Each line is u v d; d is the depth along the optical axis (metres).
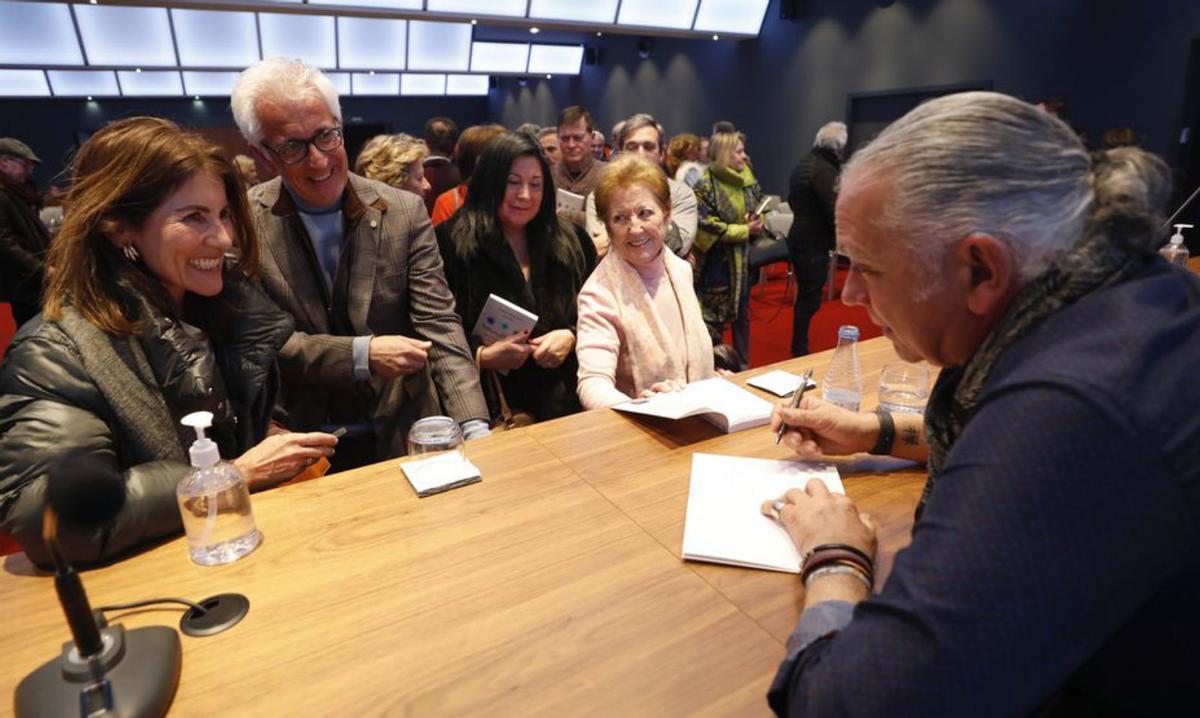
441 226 2.39
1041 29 5.95
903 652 0.54
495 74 11.59
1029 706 0.54
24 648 0.86
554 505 1.18
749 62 8.91
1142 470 0.51
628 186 1.94
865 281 0.70
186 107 12.16
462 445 1.39
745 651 0.83
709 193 3.84
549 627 0.88
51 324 1.12
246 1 6.14
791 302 6.54
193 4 6.18
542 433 1.49
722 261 3.96
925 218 0.61
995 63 6.33
